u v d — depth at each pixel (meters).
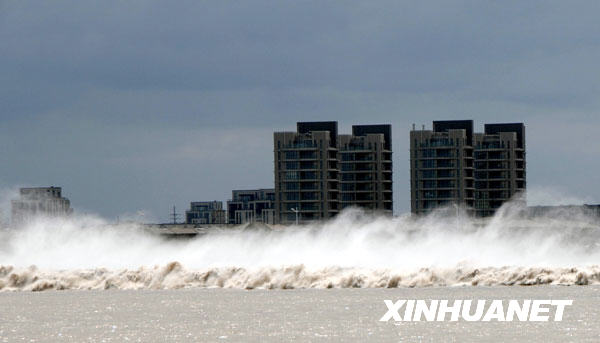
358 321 138.75
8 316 147.25
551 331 128.75
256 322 138.75
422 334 127.12
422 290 175.25
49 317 145.75
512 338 123.38
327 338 124.25
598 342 119.44
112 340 124.25
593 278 179.12
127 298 170.75
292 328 133.00
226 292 178.62
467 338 123.38
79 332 131.12
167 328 134.00
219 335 127.62
